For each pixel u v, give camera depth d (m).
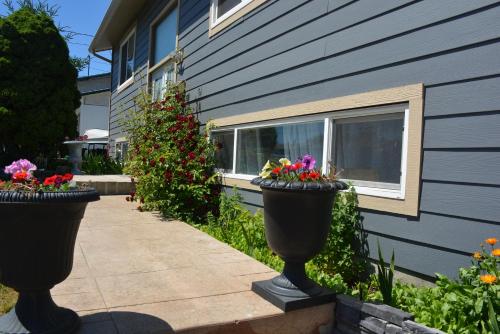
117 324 2.34
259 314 2.55
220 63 6.33
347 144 3.93
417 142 3.13
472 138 2.80
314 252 2.71
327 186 2.57
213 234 5.06
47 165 11.33
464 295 2.50
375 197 3.48
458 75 2.91
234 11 5.91
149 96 8.30
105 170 11.53
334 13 4.04
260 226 4.72
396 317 2.37
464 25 2.89
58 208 1.96
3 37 10.01
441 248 2.96
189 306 2.65
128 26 12.60
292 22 4.65
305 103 4.38
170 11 9.08
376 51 3.55
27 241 1.97
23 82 10.06
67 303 2.65
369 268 3.54
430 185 3.06
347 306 2.69
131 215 6.07
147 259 3.75
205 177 6.33
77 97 11.55
